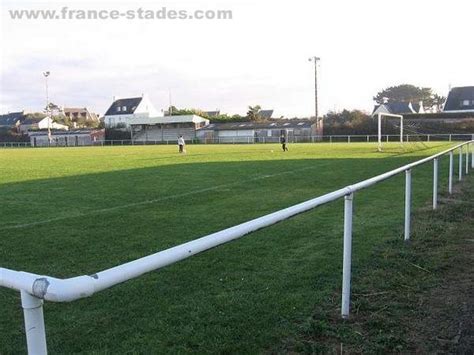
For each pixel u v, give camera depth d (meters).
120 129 76.88
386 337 3.67
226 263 5.69
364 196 10.81
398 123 55.12
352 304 4.34
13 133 88.12
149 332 3.86
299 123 68.12
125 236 7.23
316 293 4.66
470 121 54.09
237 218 8.65
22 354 3.52
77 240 6.98
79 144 73.56
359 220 8.11
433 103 114.75
